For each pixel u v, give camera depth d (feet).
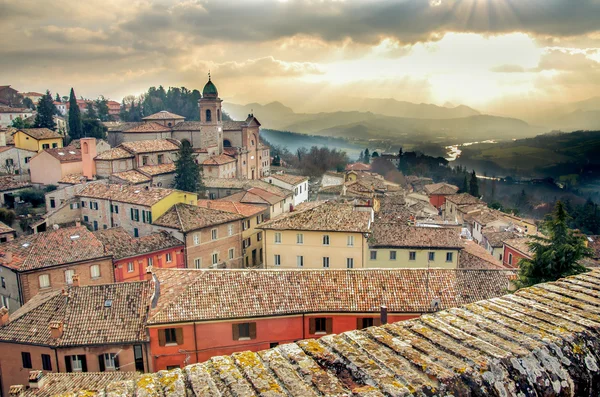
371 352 21.07
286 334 114.83
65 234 177.27
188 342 112.06
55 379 91.86
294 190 320.50
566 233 94.73
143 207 213.66
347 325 114.73
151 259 188.65
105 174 288.10
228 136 398.83
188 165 299.17
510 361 19.79
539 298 26.07
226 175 358.02
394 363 20.10
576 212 371.76
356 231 178.29
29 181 299.38
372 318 114.32
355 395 18.03
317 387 18.85
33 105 589.73
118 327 117.29
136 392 19.71
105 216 231.91
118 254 178.29
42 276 159.63
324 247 183.52
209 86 367.25
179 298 115.44
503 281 120.16
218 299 115.85
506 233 234.17
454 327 23.03
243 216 226.99
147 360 114.73
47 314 121.19
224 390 19.33
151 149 315.17
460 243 174.91
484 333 22.24
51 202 258.16
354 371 20.02
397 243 177.78
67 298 124.36
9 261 160.15
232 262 224.33
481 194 534.37
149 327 110.63
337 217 188.03
